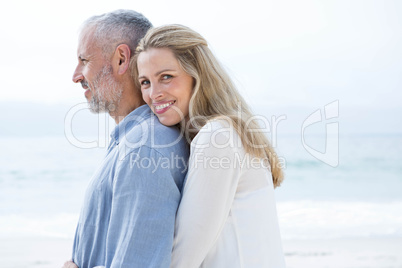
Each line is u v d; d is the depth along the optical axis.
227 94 2.27
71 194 22.50
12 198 21.59
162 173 2.03
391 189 23.64
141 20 2.51
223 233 2.09
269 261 2.12
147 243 1.95
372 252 10.91
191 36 2.21
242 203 2.13
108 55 2.45
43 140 39.47
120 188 2.03
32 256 10.90
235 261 2.06
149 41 2.21
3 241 12.96
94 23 2.49
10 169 25.69
